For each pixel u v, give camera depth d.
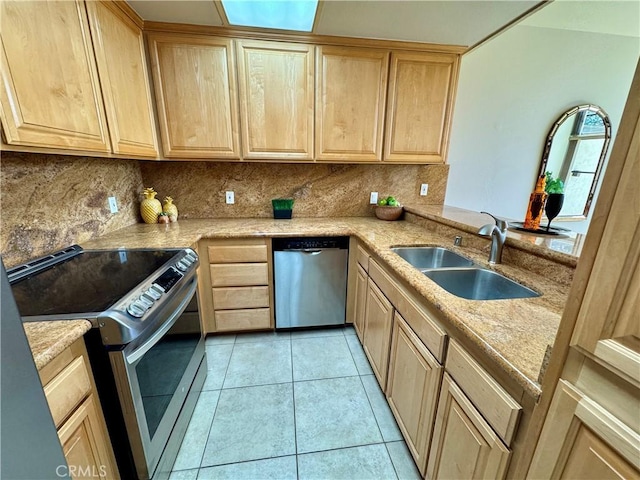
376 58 2.00
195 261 1.51
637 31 2.58
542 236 1.42
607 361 0.43
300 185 2.51
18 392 0.45
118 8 1.49
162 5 1.55
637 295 0.39
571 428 0.50
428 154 2.24
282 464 1.30
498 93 2.62
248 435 1.44
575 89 2.73
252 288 2.13
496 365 0.74
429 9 1.56
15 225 1.21
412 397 1.23
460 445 0.89
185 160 2.08
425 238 1.85
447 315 0.91
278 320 2.24
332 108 2.04
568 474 0.52
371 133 2.13
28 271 1.19
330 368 1.91
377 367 1.71
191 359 1.51
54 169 1.41
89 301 0.92
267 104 1.98
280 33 1.84
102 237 1.77
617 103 2.84
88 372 0.84
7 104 0.87
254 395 1.69
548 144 2.80
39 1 0.99
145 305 0.97
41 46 1.00
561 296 1.03
